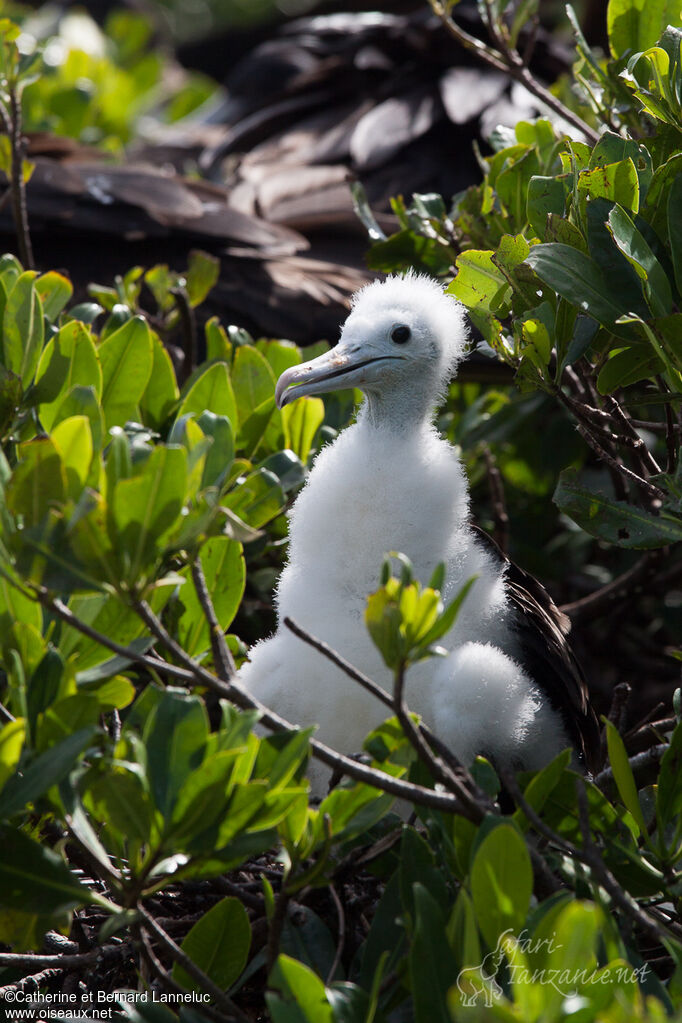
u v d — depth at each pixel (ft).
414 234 30.42
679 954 15.92
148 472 14.97
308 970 15.26
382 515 24.54
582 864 18.03
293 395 26.58
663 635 37.86
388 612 14.94
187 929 21.21
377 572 24.58
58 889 16.29
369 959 17.40
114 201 47.14
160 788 16.01
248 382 28.66
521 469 40.11
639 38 25.29
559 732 25.62
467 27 60.54
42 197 46.75
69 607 18.21
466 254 22.62
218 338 31.65
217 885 20.15
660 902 19.70
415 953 15.19
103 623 18.26
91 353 22.44
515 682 23.53
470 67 59.93
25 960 18.83
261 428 27.66
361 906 19.84
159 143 72.13
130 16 84.28
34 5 102.78
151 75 72.28
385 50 63.93
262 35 113.80
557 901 15.98
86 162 52.49
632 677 37.68
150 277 34.40
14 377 21.25
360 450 25.64
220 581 23.22
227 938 18.16
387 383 26.55
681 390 20.20
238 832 16.17
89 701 16.31
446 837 17.71
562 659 26.27
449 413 38.78
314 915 18.71
